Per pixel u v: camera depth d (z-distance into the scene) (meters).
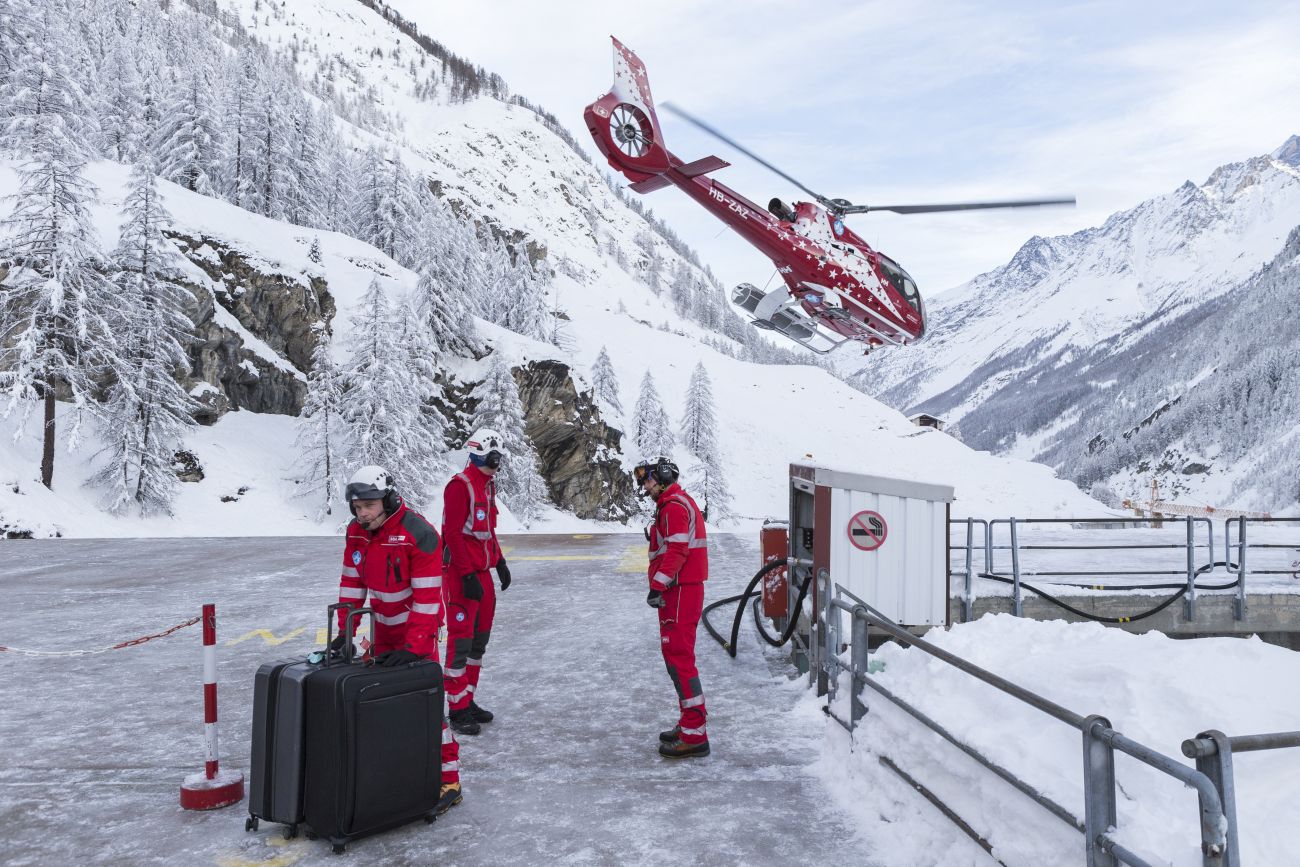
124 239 32.69
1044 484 98.62
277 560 15.09
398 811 3.98
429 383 43.78
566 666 7.60
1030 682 4.10
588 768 5.01
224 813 4.31
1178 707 3.50
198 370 38.88
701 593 5.30
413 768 4.02
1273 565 12.97
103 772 4.91
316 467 36.81
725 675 7.30
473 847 3.91
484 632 5.89
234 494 35.06
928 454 104.12
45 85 43.56
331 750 3.81
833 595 5.63
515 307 76.19
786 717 6.07
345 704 3.79
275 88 64.25
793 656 7.60
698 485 71.12
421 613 4.14
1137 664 3.96
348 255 53.69
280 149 59.03
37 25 43.84
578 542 18.47
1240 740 2.20
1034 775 3.11
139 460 31.14
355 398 37.12
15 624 9.42
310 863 3.73
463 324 51.88
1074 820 2.74
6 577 13.01
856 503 7.12
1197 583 10.35
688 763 5.10
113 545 17.81
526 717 6.07
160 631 9.02
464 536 5.63
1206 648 4.14
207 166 54.47
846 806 4.40
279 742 3.97
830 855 3.84
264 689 4.02
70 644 8.45
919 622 7.23
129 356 32.28
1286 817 2.84
